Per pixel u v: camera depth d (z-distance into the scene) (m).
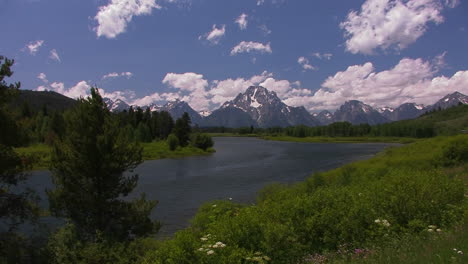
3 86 15.34
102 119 18.94
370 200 10.15
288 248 8.12
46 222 23.70
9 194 15.82
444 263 5.68
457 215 8.93
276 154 96.00
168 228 24.34
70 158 17.58
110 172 18.05
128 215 18.50
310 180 27.09
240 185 42.69
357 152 96.81
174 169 63.06
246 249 8.16
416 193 9.50
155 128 155.62
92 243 15.07
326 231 8.61
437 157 29.25
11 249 14.38
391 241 7.62
